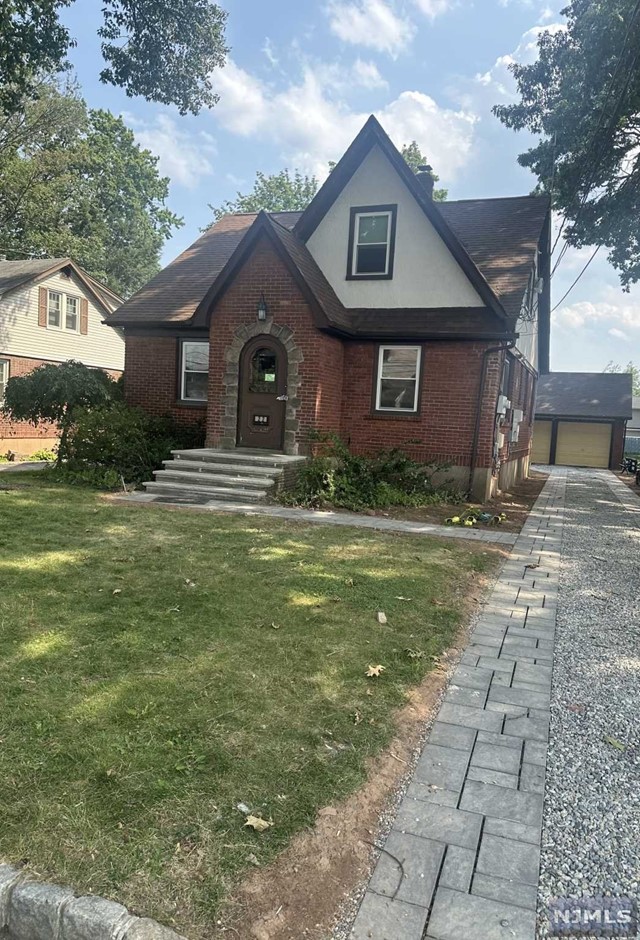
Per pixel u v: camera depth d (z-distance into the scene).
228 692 3.53
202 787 2.66
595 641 4.81
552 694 3.83
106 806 2.51
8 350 20.45
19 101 14.56
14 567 5.83
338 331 11.90
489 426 12.14
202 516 8.90
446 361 12.36
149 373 14.83
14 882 2.13
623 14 15.24
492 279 12.57
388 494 11.24
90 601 4.96
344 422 13.18
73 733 3.02
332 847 2.39
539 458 33.00
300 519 9.14
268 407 12.16
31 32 12.94
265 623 4.66
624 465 30.11
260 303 11.77
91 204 36.47
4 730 3.03
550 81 19.19
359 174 13.09
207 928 2.00
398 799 2.72
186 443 13.45
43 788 2.60
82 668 3.75
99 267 37.59
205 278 15.60
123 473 11.75
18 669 3.71
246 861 2.28
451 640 4.64
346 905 2.13
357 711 3.41
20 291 20.80
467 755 3.09
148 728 3.10
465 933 2.04
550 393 34.12
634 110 16.75
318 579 5.89
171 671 3.77
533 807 2.70
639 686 4.01
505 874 2.30
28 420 15.47
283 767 2.85
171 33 13.98
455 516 10.34
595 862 2.39
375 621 4.86
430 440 12.56
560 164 19.33
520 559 7.57
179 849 2.31
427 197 12.42
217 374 12.37
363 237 13.23
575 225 19.78
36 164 31.02
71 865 2.21
